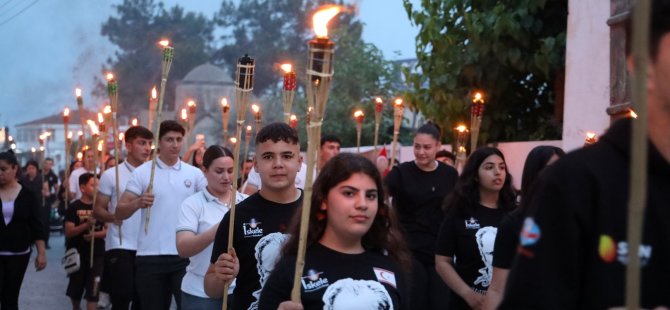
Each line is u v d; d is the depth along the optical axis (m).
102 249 10.77
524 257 2.23
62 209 20.00
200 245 6.05
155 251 7.93
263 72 41.56
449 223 6.46
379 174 4.01
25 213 9.30
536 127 12.63
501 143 11.53
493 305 4.96
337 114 25.83
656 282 2.13
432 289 7.83
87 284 10.62
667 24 2.08
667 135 2.16
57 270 16.36
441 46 12.14
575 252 2.18
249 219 5.21
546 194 2.23
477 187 6.44
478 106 8.78
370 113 25.42
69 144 12.49
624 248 2.14
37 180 19.98
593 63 9.27
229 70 43.12
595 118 9.24
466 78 12.24
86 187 10.78
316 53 3.20
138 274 7.96
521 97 12.58
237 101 5.09
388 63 27.45
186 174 8.21
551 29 11.59
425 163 8.01
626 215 2.14
